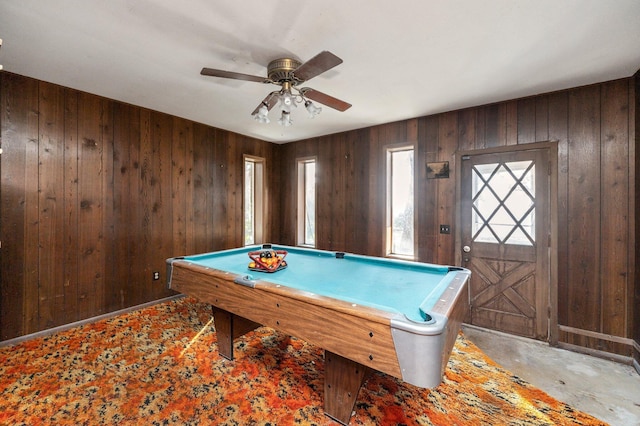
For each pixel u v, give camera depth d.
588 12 1.59
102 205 3.01
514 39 1.86
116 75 2.46
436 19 1.66
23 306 2.53
